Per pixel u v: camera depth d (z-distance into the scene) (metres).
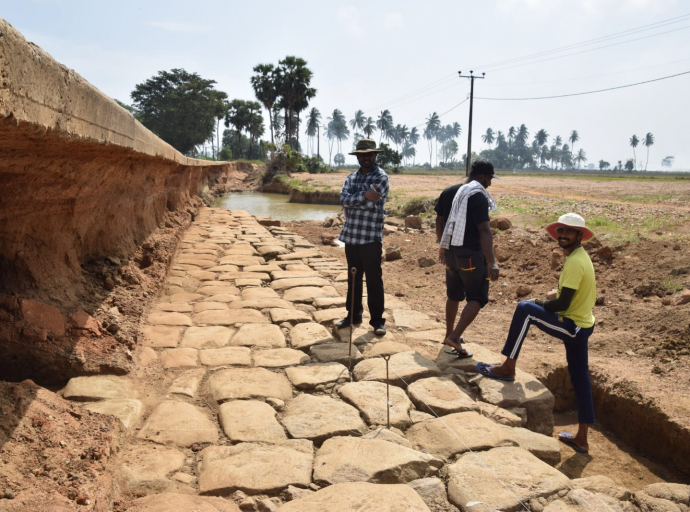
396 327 5.88
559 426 4.65
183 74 66.88
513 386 4.38
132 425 3.42
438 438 3.47
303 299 6.84
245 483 2.86
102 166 4.83
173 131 65.62
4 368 3.73
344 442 3.32
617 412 4.54
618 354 5.39
